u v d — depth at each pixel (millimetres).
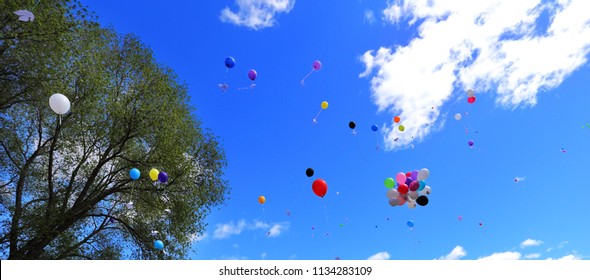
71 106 10719
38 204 11797
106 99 11375
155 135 12359
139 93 12219
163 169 12367
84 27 10820
